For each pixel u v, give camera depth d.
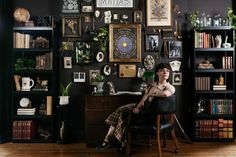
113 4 5.21
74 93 5.22
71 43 5.20
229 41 5.11
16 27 4.91
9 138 5.18
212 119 5.03
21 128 4.98
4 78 5.11
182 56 5.26
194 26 5.01
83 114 5.23
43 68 5.00
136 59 5.21
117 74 5.23
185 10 5.26
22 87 5.03
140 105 4.29
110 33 5.19
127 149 4.07
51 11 5.22
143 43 5.27
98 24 5.22
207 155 4.17
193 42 4.98
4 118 5.10
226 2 5.26
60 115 5.04
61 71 5.21
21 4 5.21
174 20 5.26
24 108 5.00
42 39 5.07
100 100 4.75
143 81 5.15
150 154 4.26
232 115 4.95
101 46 5.14
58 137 5.11
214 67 5.27
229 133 4.93
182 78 5.27
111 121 4.48
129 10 5.24
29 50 4.97
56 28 5.18
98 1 5.21
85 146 4.79
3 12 5.05
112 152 4.41
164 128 3.94
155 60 5.25
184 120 5.27
